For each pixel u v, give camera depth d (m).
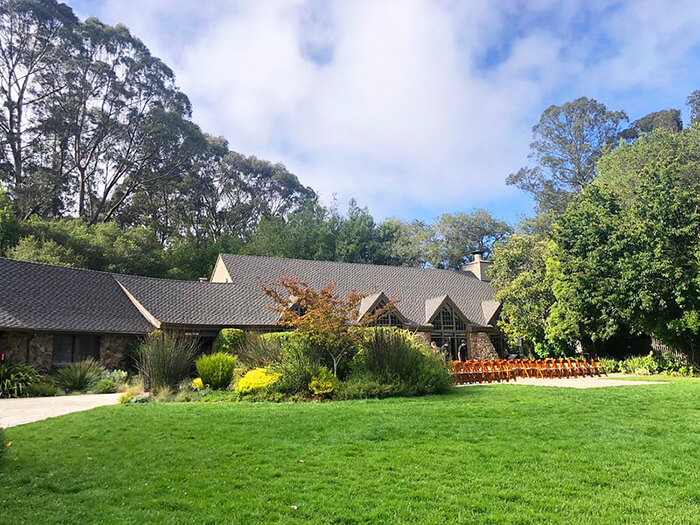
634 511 5.36
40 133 54.78
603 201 27.16
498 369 21.45
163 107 61.22
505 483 6.23
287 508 5.50
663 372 25.20
